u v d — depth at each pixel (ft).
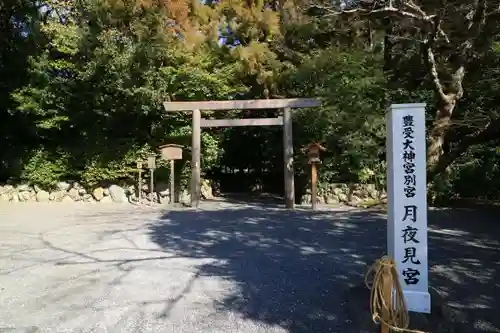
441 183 30.86
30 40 35.14
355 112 33.01
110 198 36.70
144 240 19.52
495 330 9.64
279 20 39.70
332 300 11.48
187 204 35.58
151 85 32.89
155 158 35.96
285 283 13.02
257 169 53.72
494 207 29.37
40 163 36.83
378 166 33.53
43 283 13.03
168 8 35.06
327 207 32.14
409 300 9.91
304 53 40.57
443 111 30.55
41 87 34.58
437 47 31.91
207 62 36.60
